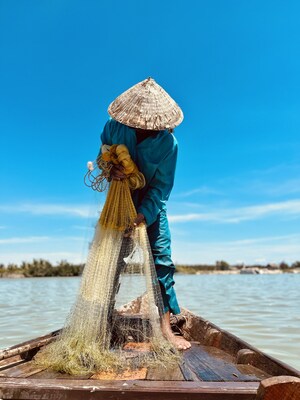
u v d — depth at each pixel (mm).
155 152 3512
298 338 6566
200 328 4340
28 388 2303
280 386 2006
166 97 3578
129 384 2336
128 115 3430
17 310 10227
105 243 3344
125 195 3432
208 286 21406
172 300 3625
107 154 3430
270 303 11750
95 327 3080
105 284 3229
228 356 3314
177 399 2221
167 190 3639
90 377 2652
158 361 2938
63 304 11688
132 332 3609
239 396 2203
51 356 2949
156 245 3615
